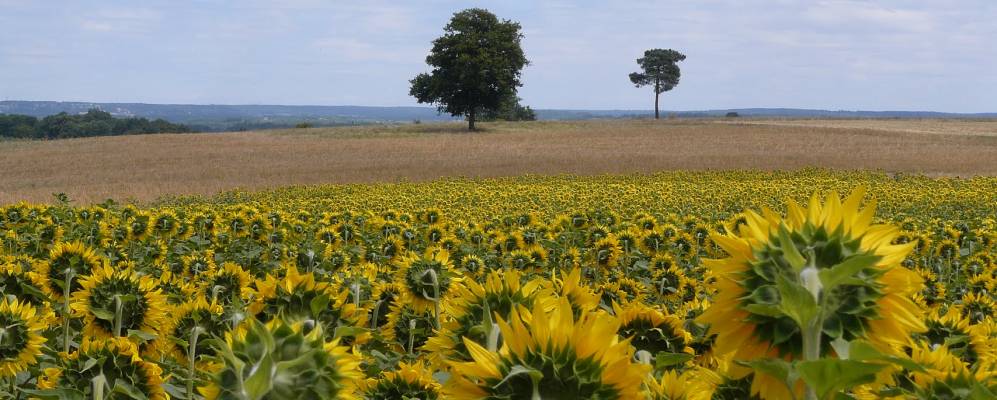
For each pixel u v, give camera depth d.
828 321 1.32
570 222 13.00
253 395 1.49
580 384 1.35
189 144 77.62
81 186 44.94
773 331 1.36
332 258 9.50
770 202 25.45
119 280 3.97
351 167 55.94
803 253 1.33
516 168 53.28
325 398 1.55
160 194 39.47
